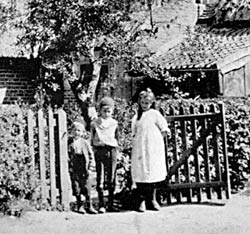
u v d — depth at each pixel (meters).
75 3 15.51
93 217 9.14
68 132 10.93
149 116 9.59
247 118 11.31
